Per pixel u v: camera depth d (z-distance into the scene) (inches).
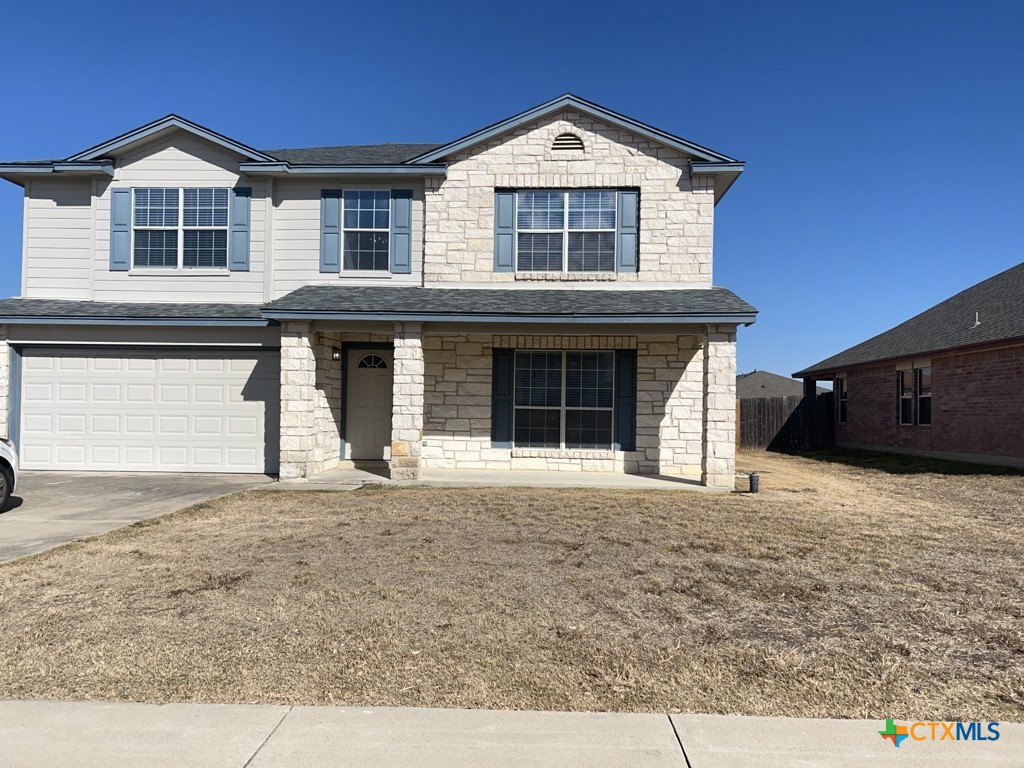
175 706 144.6
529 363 535.8
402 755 127.3
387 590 221.1
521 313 450.0
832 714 144.2
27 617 194.9
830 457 752.3
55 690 151.3
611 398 530.9
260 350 513.3
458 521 335.6
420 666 164.7
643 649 175.9
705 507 383.6
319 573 240.2
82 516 346.3
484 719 140.4
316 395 498.6
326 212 532.1
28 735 132.7
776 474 574.2
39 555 263.1
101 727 135.9
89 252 531.5
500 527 321.7
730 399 455.8
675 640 182.1
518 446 534.0
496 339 532.1
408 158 569.9
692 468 521.0
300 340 469.1
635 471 524.1
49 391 515.2
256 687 153.4
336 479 470.3
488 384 532.4
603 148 522.9
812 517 358.3
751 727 138.2
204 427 514.6
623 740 133.0
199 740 131.6
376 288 522.9
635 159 521.7
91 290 530.3
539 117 522.3
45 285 532.1
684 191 519.5
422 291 512.1
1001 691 154.6
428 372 533.3
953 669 165.6
